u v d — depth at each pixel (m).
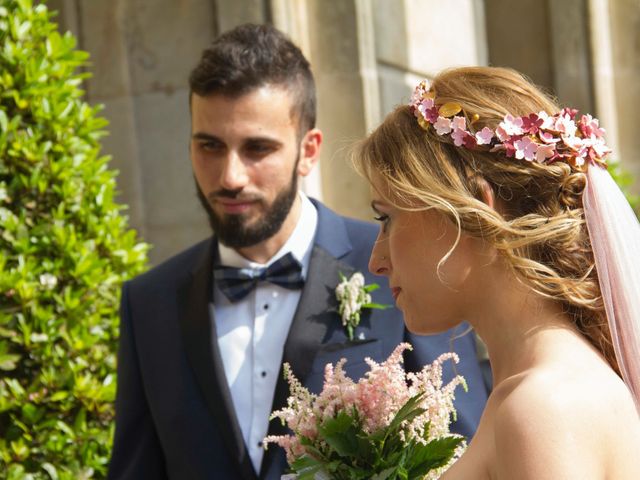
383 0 5.09
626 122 6.16
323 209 3.24
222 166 2.95
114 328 3.65
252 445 2.96
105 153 4.94
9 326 3.41
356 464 2.11
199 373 3.01
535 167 1.90
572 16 6.07
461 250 1.92
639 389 1.85
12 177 3.54
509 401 1.67
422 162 1.92
